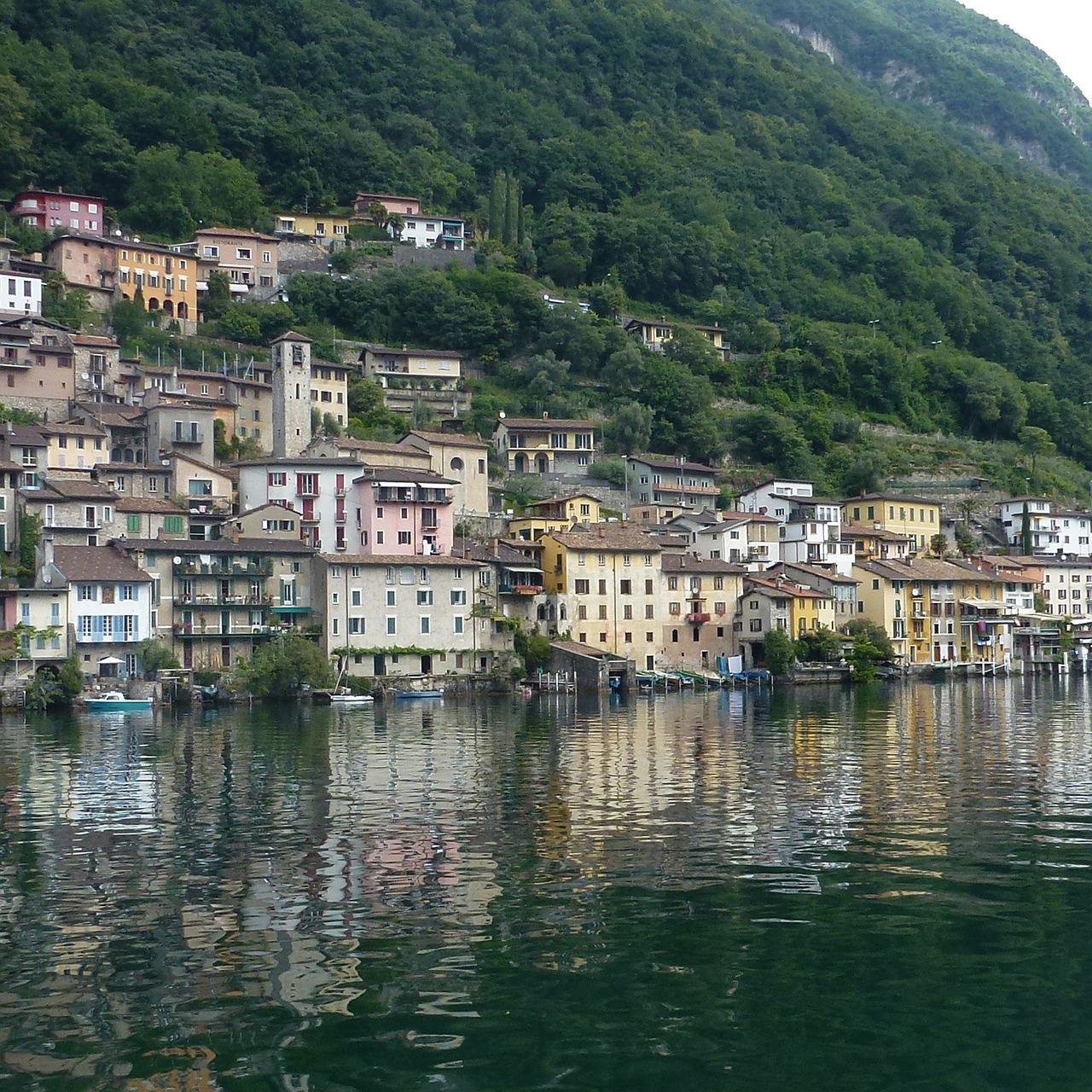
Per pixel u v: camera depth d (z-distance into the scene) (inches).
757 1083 1101.7
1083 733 3649.1
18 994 1295.5
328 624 5408.5
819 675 6318.9
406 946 1430.9
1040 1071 1125.1
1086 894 1633.9
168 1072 1121.4
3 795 2479.1
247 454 6968.5
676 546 6702.8
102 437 6053.2
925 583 7135.8
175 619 5201.8
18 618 4758.9
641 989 1301.7
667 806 2298.2
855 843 1952.5
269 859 1860.2
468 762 2970.0
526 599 6023.6
